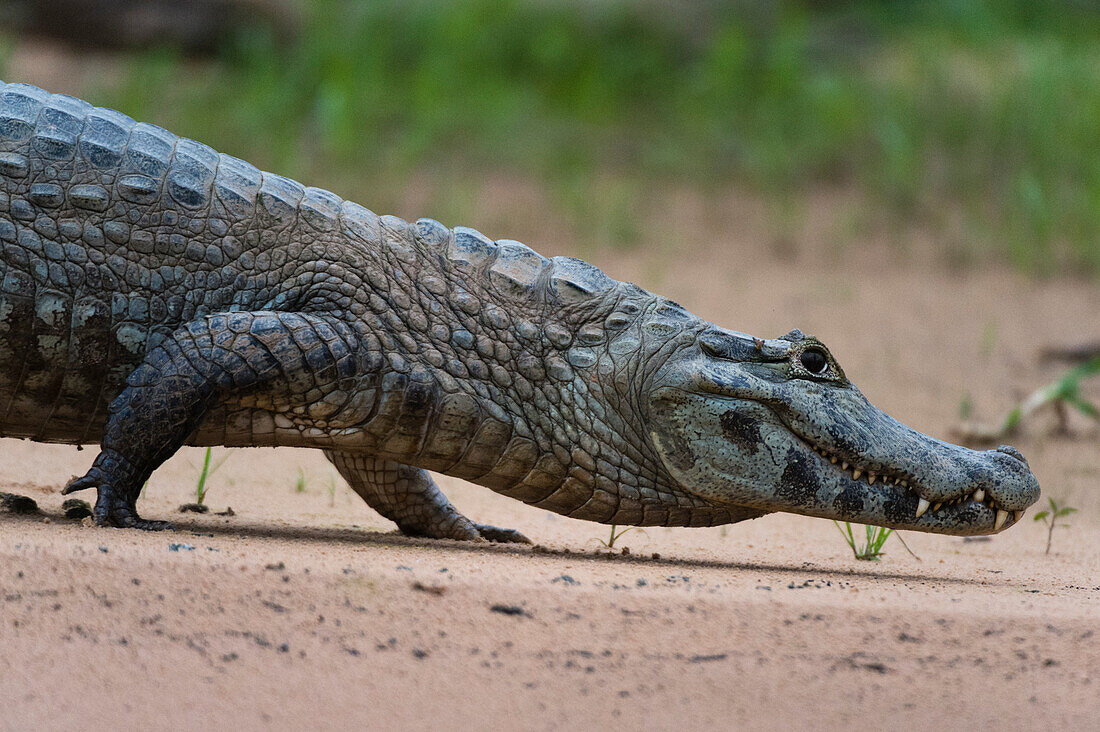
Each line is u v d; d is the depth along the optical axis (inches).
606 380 388.5
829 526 530.3
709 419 376.5
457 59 1320.1
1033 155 1241.4
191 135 1061.1
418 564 313.9
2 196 360.2
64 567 269.4
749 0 1477.6
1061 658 261.7
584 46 1376.7
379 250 390.9
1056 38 1594.5
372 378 374.3
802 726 225.6
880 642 266.8
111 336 367.2
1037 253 1079.0
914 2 1644.9
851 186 1221.1
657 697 234.7
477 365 385.1
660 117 1332.4
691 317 393.4
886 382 786.2
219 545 320.5
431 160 1152.2
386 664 241.6
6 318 356.8
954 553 459.5
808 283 999.6
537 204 1098.1
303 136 1125.7
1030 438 701.9
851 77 1396.4
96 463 351.3
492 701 229.9
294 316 369.7
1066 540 497.7
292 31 1315.2
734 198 1182.3
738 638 264.5
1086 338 870.4
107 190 369.4
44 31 1275.8
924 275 1042.1
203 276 374.9
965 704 236.8
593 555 390.0
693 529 494.3
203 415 358.9
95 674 228.8
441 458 387.2
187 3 1290.6
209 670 233.9
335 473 576.7
